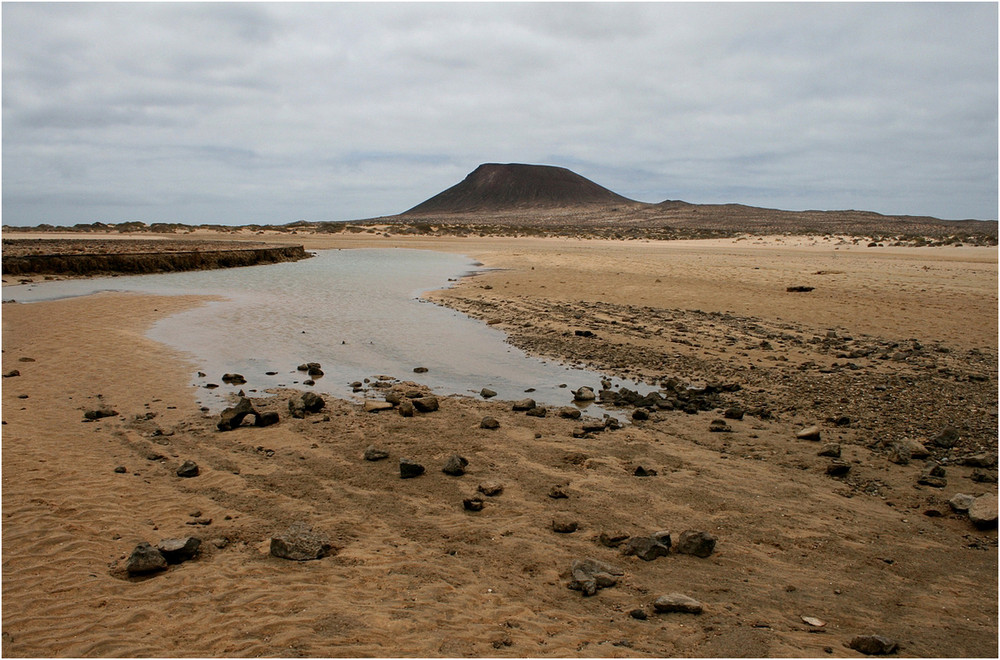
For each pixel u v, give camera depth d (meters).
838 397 11.27
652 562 5.79
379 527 6.45
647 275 30.77
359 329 18.16
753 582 5.46
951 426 9.73
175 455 8.41
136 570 5.42
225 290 26.89
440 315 20.64
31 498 6.85
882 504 7.08
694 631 4.64
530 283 29.12
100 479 7.47
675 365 13.87
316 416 10.27
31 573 5.38
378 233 90.75
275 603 4.98
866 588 5.36
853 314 19.67
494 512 6.84
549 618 4.84
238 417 9.75
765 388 11.94
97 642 4.41
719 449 8.80
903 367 13.42
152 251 41.69
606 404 11.09
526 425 9.84
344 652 4.30
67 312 19.39
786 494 7.31
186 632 4.57
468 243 68.81
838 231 86.31
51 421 9.60
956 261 34.69
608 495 7.27
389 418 10.17
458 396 11.62
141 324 18.05
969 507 6.71
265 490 7.33
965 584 5.43
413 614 4.83
